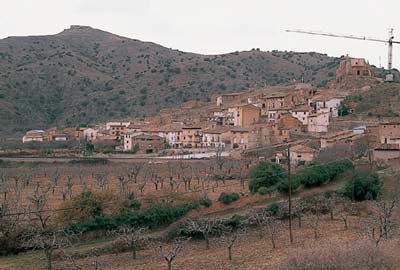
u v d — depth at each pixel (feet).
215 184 334.65
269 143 502.79
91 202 229.45
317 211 264.11
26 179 359.46
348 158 351.05
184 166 404.36
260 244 209.56
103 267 181.88
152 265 182.70
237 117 588.50
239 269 171.83
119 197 248.11
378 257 154.40
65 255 192.65
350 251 155.94
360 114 531.50
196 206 256.52
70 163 439.22
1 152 507.71
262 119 590.14
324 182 309.83
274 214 256.11
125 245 206.18
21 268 182.29
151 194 275.80
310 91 646.33
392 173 316.40
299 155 403.95
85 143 574.97
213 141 533.55
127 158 464.24
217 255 194.29
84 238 219.41
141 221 233.35
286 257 170.81
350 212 263.29
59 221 222.89
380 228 199.82
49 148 561.43
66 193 302.25
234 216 240.94
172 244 214.48
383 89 573.74
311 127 515.50
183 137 565.94
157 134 572.92
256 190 291.99
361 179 285.23
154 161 443.32
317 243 199.62
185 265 180.86
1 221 207.00
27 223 217.15
